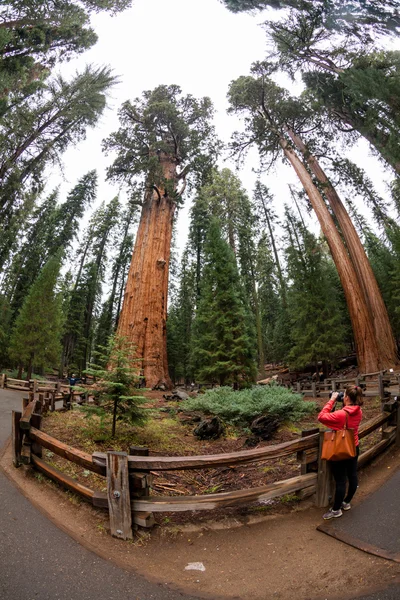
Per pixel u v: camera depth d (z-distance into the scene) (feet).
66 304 123.65
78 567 9.66
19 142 47.70
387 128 45.75
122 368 20.85
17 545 10.46
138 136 86.22
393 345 64.69
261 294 122.42
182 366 111.96
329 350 74.59
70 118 50.11
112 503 11.71
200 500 11.71
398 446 20.07
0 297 92.84
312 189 81.05
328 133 82.02
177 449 21.75
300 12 38.65
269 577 9.58
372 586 8.79
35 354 76.95
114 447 20.43
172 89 92.58
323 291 79.56
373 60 46.75
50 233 125.70
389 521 11.86
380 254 92.94
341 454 12.42
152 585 9.14
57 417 27.55
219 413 29.35
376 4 29.53
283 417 28.40
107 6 41.86
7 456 19.07
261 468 18.74
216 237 69.87
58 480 14.62
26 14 38.73
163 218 81.87
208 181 99.30
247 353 58.95
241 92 90.68
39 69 46.83
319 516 12.98
